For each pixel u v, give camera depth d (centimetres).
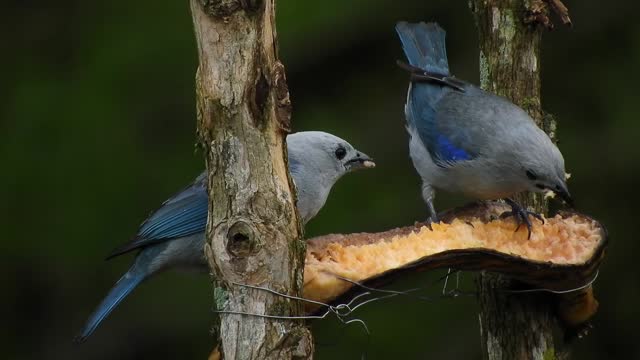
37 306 1543
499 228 834
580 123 1467
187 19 1570
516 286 864
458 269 763
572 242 818
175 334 1498
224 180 640
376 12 1522
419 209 1425
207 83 640
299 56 1553
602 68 1486
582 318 867
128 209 1503
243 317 641
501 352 873
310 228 1424
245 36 632
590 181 1424
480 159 930
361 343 1372
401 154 1488
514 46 913
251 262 638
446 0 1522
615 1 1508
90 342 1520
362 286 711
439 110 989
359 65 1569
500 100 923
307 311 705
